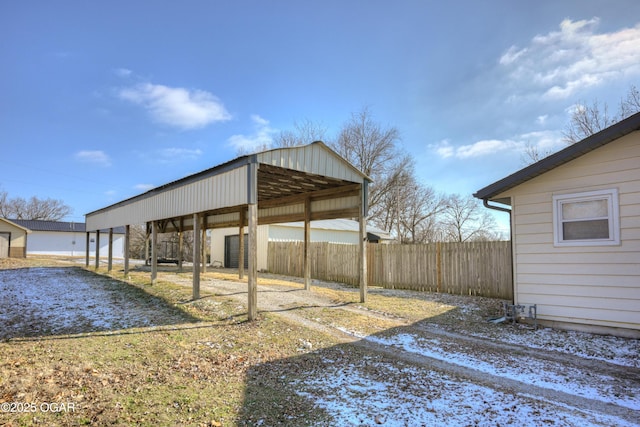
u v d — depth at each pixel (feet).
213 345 17.85
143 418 10.29
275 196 41.04
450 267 35.99
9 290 35.83
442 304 29.78
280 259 54.60
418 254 38.40
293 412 10.86
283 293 33.27
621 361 16.26
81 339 18.78
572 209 21.98
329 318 24.09
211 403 11.44
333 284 43.04
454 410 11.04
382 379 13.79
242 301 28.25
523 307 23.38
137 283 40.14
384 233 87.86
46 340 18.57
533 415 10.77
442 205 109.40
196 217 30.25
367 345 18.57
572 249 21.77
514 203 24.26
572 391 12.81
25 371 13.75
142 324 22.16
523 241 23.75
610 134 19.67
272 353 16.92
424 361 16.11
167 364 15.07
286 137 110.63
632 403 11.82
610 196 20.59
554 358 16.70
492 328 22.34
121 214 49.11
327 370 14.79
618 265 20.20
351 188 32.32
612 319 20.22
